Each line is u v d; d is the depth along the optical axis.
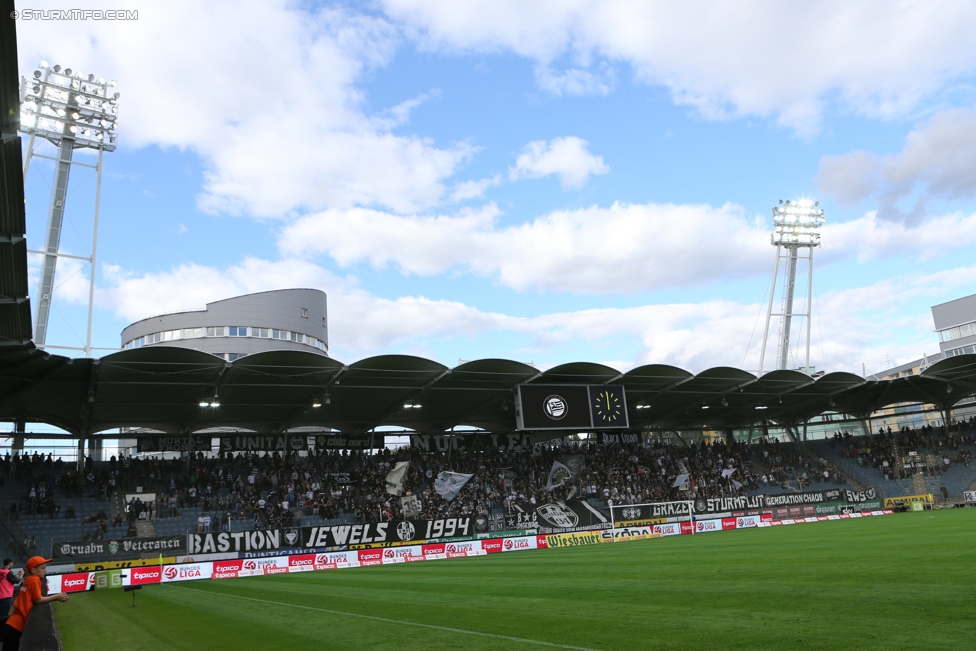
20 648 7.69
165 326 75.44
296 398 43.28
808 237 70.31
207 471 45.09
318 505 44.03
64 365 32.94
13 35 14.89
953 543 19.58
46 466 42.25
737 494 55.94
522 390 44.41
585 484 52.12
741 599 12.00
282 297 79.44
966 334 83.69
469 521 41.84
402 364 38.91
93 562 31.66
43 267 51.44
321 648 10.58
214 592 23.03
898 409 78.81
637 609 11.90
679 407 57.28
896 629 8.44
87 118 52.97
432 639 10.52
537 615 12.18
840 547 21.72
